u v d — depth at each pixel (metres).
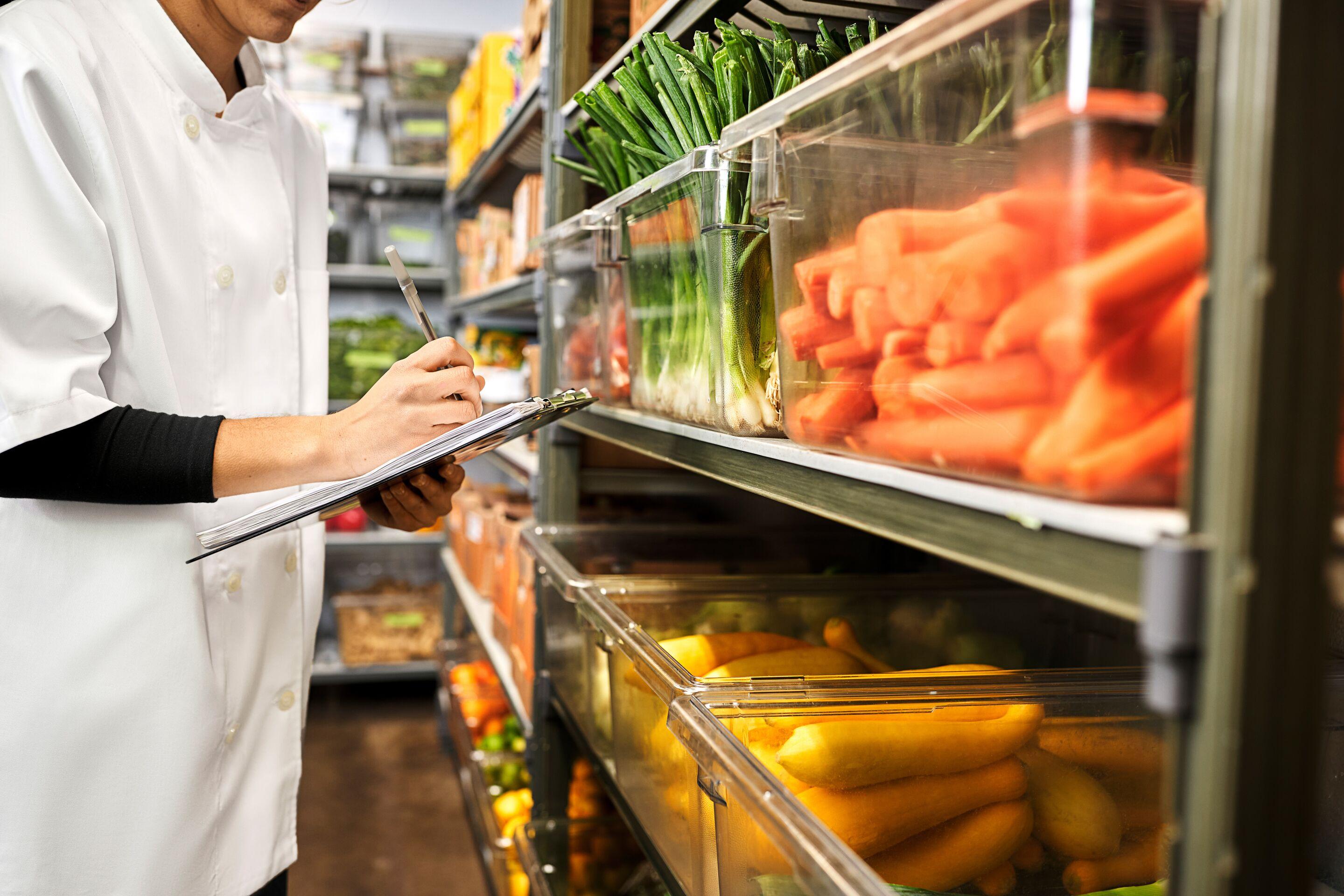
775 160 0.74
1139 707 0.77
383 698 3.88
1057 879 0.75
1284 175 0.38
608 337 1.31
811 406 0.71
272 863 1.26
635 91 1.12
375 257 4.31
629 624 1.04
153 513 1.06
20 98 0.93
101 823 1.05
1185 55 0.47
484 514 2.82
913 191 0.56
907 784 0.73
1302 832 0.40
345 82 3.93
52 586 1.02
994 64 0.49
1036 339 0.46
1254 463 0.38
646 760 0.98
